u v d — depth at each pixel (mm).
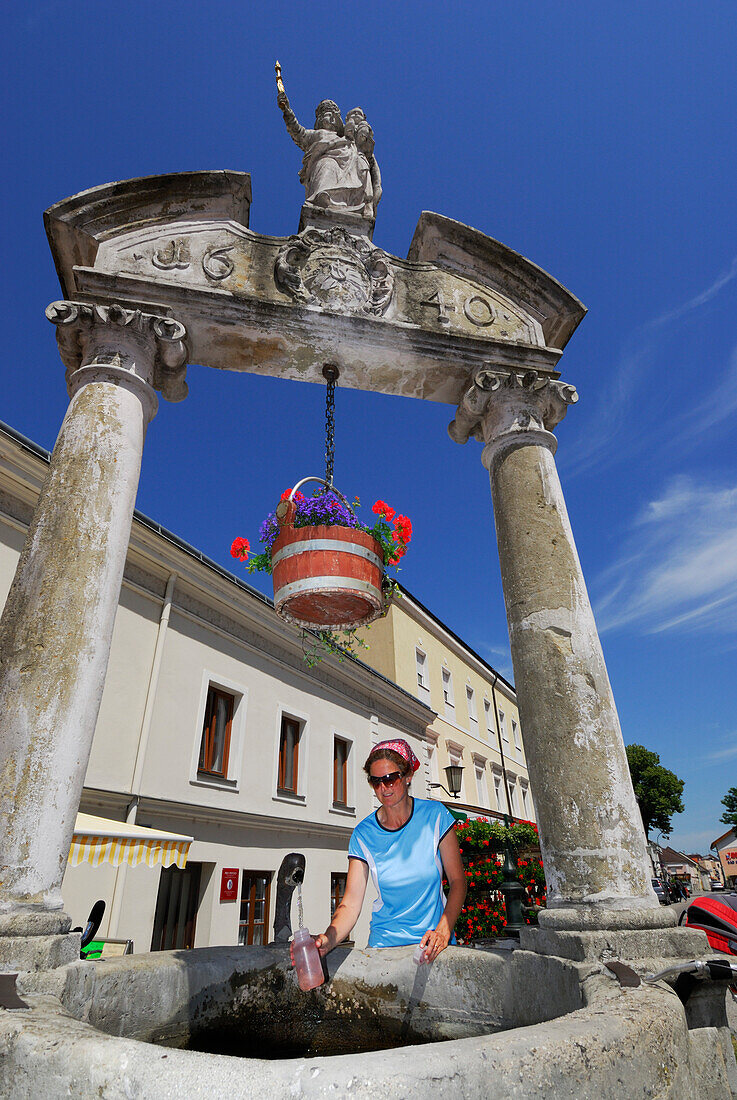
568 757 2656
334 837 13172
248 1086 1016
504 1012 2283
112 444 2830
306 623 3201
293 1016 2504
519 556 3180
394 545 3232
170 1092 1034
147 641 9508
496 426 3605
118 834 6914
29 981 1747
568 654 2863
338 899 12867
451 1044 1145
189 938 9422
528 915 7191
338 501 3162
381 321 3607
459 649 25000
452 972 2457
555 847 2566
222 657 11000
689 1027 1934
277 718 12109
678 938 2203
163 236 3619
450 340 3699
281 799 11672
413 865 2660
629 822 2549
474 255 4145
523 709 2920
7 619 2412
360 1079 1009
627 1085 1237
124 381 3025
